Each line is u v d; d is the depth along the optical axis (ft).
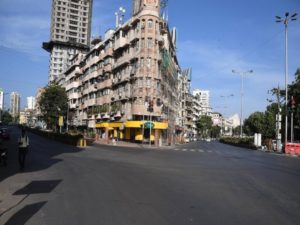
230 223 23.84
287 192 37.76
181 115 329.31
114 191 34.91
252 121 329.93
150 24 178.91
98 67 242.99
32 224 22.71
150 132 164.14
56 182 40.11
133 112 176.04
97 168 55.21
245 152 143.74
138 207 27.99
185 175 50.26
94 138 217.56
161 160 77.61
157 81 180.55
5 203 29.04
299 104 195.83
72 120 309.42
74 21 516.73
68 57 487.20
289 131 255.50
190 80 410.52
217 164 72.90
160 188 37.52
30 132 286.87
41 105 265.54
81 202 29.53
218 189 38.14
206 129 532.73
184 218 24.84
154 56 177.99
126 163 65.98
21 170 50.52
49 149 99.14
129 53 191.31
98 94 241.14
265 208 28.99
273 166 74.28
